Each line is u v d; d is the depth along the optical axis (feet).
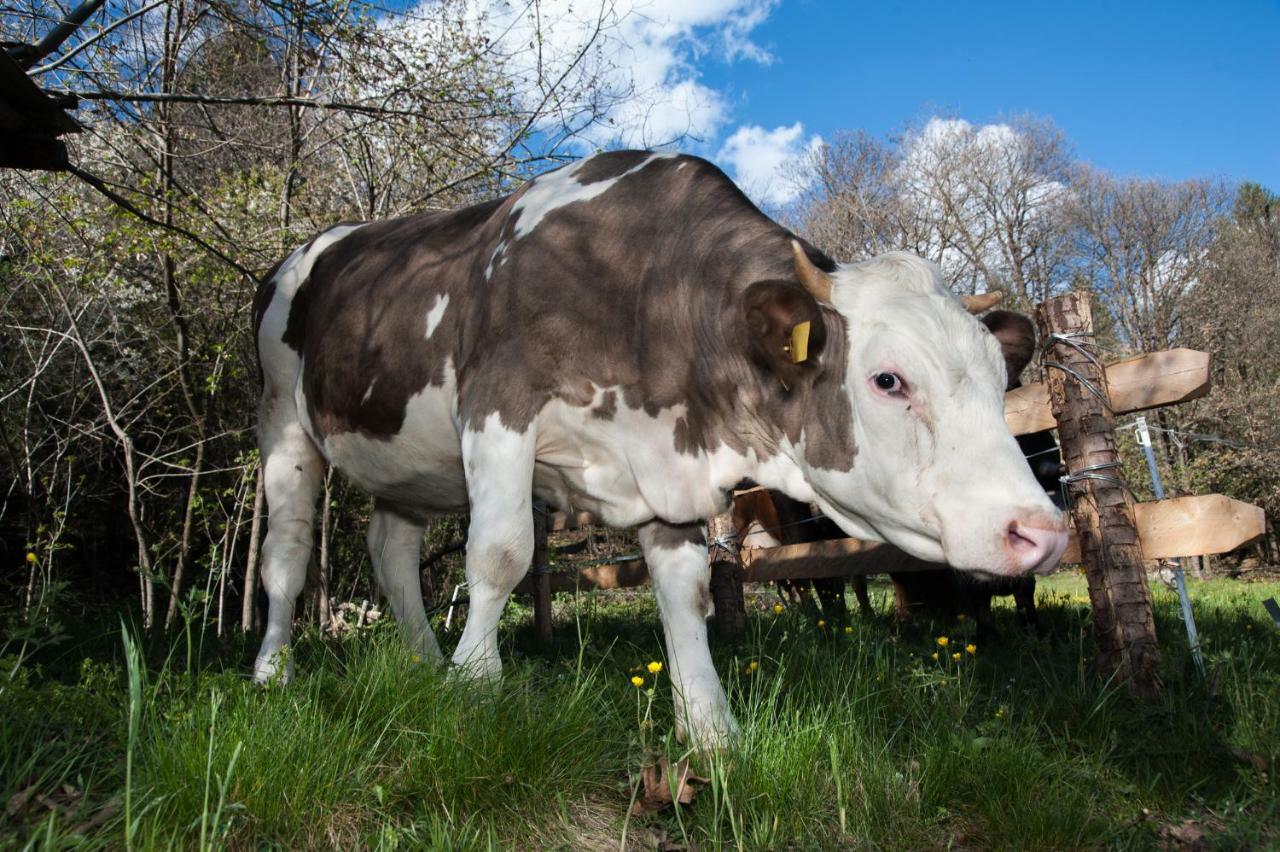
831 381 11.26
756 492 29.19
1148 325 103.86
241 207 30.68
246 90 33.47
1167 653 14.60
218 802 7.36
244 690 9.60
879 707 12.10
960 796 9.89
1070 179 109.19
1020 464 10.18
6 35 23.99
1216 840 9.07
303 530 17.03
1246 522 14.01
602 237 12.92
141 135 29.17
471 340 13.35
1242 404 79.30
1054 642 20.03
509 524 12.26
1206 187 102.01
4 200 28.12
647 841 8.54
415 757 8.80
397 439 15.06
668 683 13.61
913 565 19.79
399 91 25.05
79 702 9.45
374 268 16.05
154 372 37.96
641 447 12.57
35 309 36.01
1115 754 11.64
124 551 45.24
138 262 34.88
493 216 14.47
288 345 17.61
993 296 12.95
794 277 11.77
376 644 11.30
